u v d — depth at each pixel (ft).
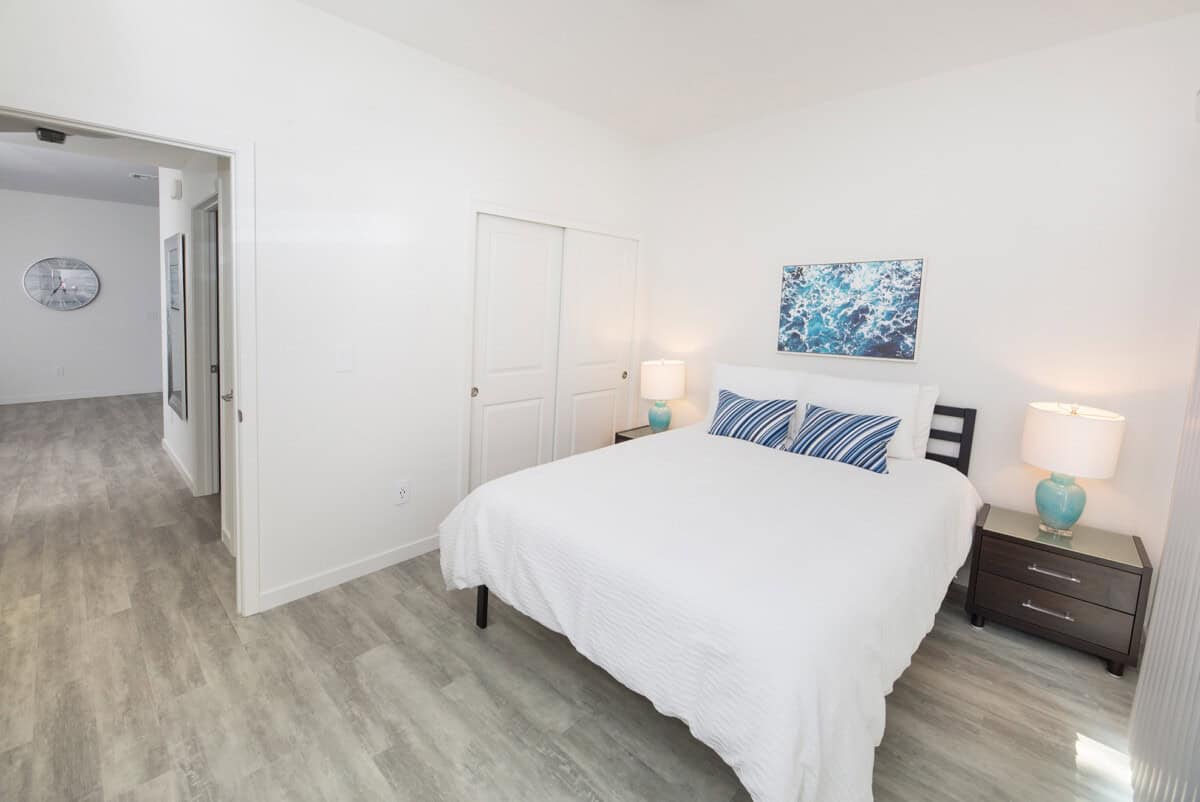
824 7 7.38
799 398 10.68
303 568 8.77
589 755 5.86
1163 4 7.12
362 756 5.74
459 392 10.47
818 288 11.00
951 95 9.29
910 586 5.85
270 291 7.95
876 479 8.38
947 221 9.46
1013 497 9.11
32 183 19.35
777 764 4.15
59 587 8.77
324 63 8.09
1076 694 7.02
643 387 12.73
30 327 22.06
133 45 6.54
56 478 13.70
